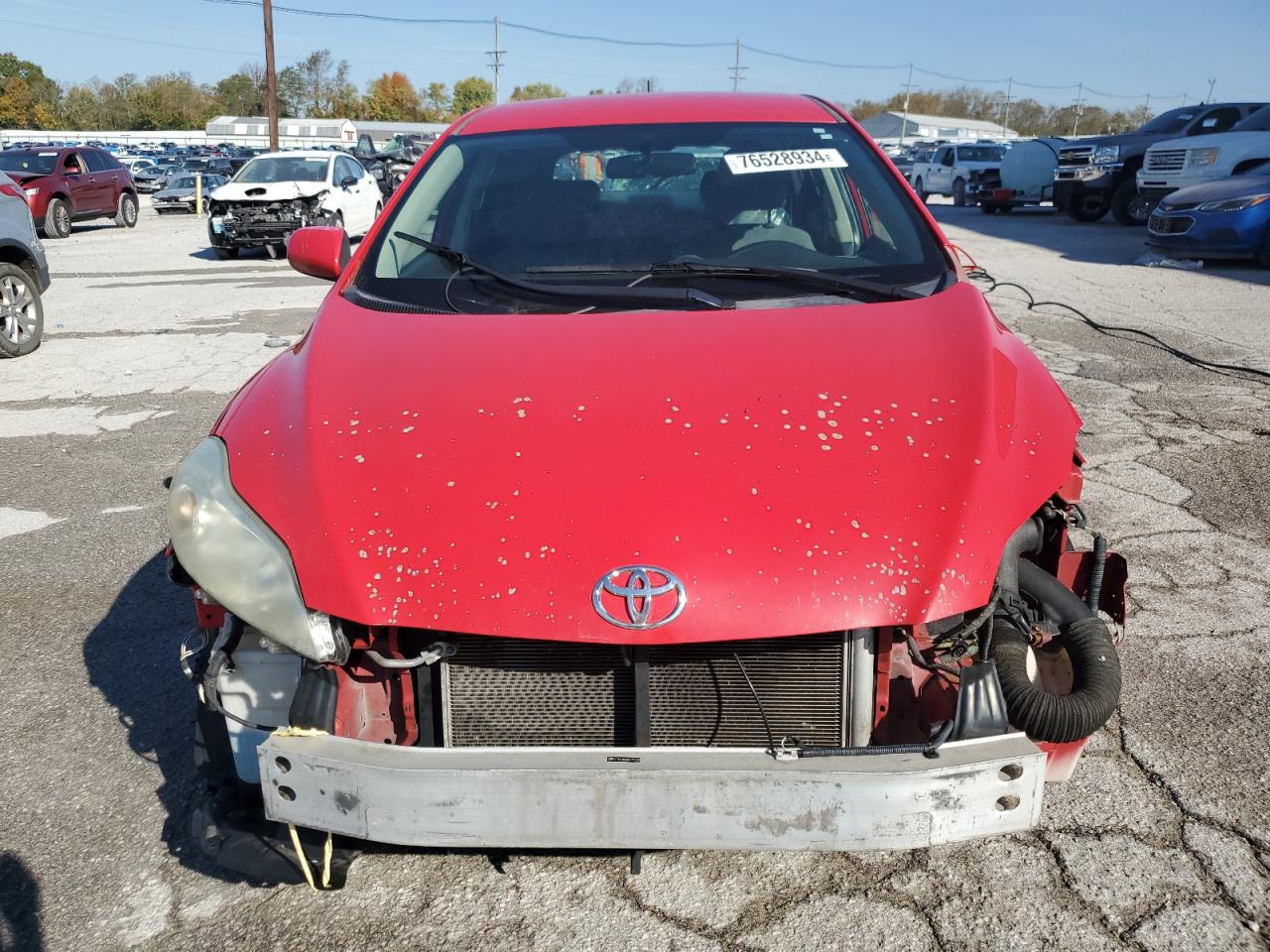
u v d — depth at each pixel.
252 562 2.08
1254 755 2.87
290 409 2.41
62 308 11.81
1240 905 2.30
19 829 2.71
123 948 2.29
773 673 2.07
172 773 2.96
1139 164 19.72
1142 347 8.16
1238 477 5.17
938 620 2.08
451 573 1.99
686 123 3.52
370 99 122.12
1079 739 2.17
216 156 64.75
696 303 2.77
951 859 2.49
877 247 3.06
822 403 2.26
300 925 2.33
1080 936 2.22
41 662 3.64
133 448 6.28
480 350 2.52
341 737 2.01
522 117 3.67
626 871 2.47
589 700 2.10
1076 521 2.61
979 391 2.34
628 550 1.97
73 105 118.25
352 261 3.11
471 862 2.51
